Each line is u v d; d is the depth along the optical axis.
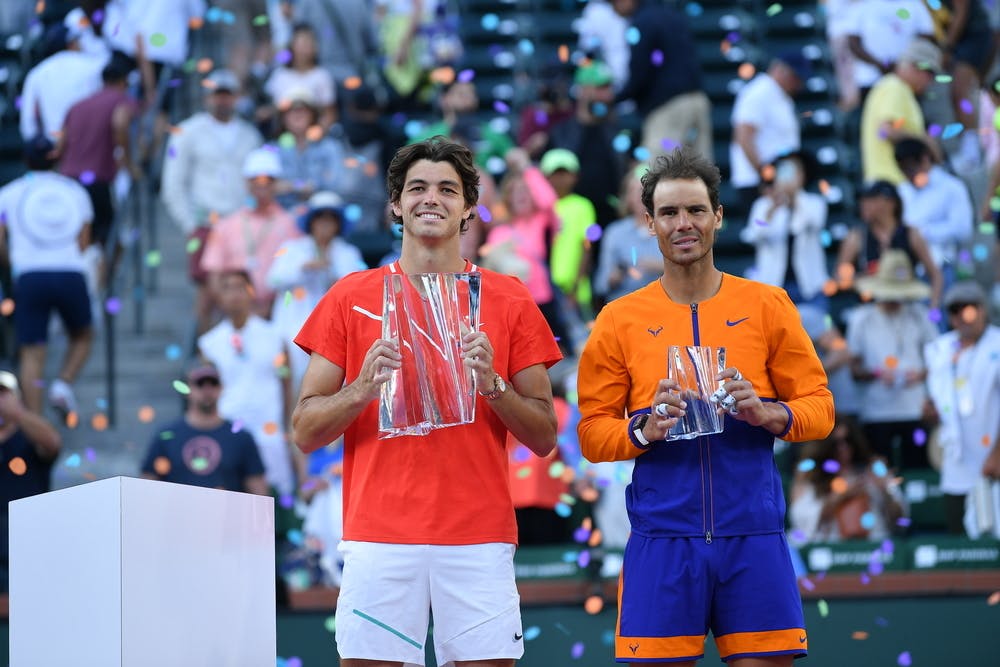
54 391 30.08
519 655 13.52
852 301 33.06
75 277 30.39
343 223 31.05
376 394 13.23
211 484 24.92
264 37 42.66
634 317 14.12
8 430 25.30
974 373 26.12
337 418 13.31
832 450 25.64
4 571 24.88
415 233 13.83
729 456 13.72
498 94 43.75
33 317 30.25
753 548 13.63
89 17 38.56
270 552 13.32
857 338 28.97
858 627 23.58
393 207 14.16
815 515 25.48
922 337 28.94
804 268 30.86
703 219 13.89
